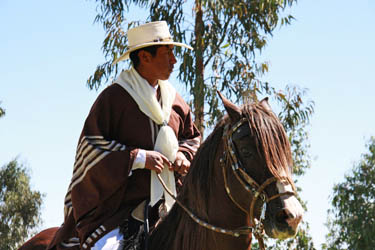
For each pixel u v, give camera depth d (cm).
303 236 1336
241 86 1280
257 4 1327
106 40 1326
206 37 1294
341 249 1991
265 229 395
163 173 500
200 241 439
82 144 488
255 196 402
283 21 1334
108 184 473
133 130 503
